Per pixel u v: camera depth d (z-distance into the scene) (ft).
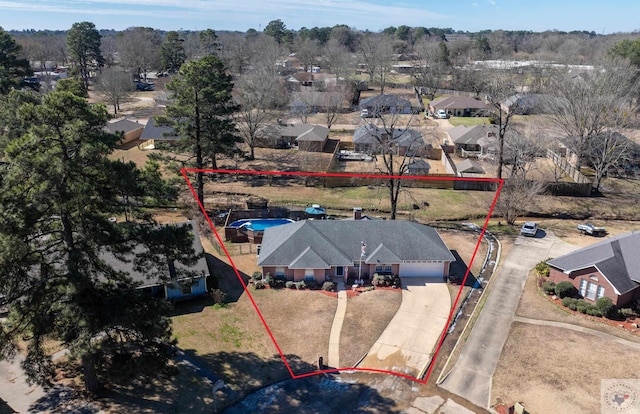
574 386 86.84
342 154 242.78
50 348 95.55
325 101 327.26
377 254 126.62
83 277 69.36
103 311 71.31
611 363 93.04
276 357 96.17
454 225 167.73
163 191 78.18
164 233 76.07
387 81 478.18
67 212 66.95
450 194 192.54
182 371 90.53
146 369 77.36
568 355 95.76
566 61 380.17
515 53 626.64
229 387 87.04
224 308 112.98
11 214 62.64
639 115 269.85
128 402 81.97
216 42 576.61
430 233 138.31
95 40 438.40
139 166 209.77
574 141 208.23
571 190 192.34
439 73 441.68
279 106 317.42
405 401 84.48
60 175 62.59
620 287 109.09
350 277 127.75
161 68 492.95
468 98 351.67
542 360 94.53
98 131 71.61
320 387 87.92
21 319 70.95
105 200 71.61
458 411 82.02
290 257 124.36
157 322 75.51
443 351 98.37
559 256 138.41
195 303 115.34
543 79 354.74
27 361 71.77
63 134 64.23
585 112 201.67
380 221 136.05
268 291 121.19
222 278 127.34
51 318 71.05
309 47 543.39
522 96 273.54
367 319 109.40
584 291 116.16
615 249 118.62
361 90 434.30
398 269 128.26
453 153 254.06
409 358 96.17
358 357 96.37
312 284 123.95
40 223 68.44
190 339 100.53
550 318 109.70
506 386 87.71
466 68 458.91
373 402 84.23
